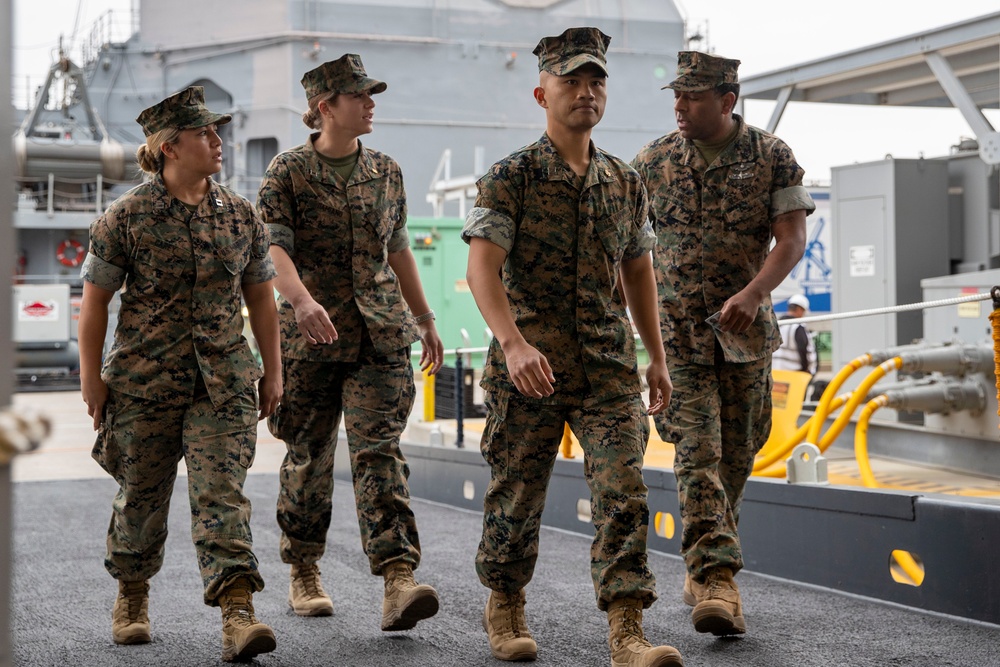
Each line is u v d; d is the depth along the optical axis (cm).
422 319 438
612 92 2500
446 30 2458
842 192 983
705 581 381
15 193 107
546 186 332
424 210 2458
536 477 344
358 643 382
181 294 363
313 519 423
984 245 926
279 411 416
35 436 102
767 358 401
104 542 611
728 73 390
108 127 2633
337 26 2439
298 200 402
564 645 375
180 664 357
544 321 334
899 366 584
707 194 398
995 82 944
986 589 392
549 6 2503
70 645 384
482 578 359
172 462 373
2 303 104
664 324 403
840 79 966
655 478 562
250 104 2491
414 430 891
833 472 671
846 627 390
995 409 605
